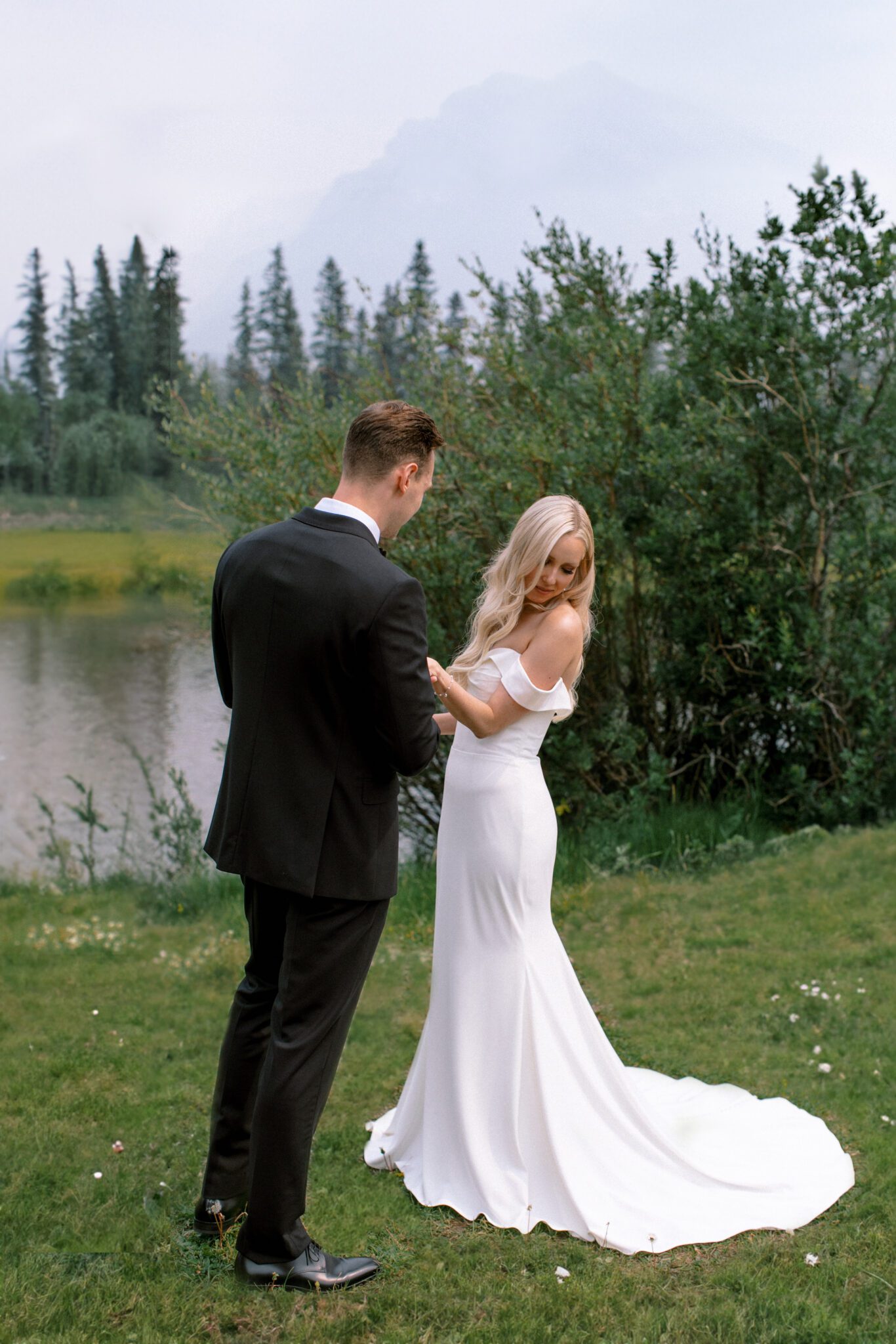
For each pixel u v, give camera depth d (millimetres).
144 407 52000
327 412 7281
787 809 7520
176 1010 4582
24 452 49656
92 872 7422
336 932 2293
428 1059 2951
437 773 7641
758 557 7355
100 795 10258
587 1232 2676
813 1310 2291
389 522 2385
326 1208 2787
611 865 6641
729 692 7645
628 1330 2240
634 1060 3848
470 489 7012
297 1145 2295
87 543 34344
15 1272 2361
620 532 6996
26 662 18047
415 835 7863
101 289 55875
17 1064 3910
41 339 56906
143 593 26359
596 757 7398
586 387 7246
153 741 12438
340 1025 2350
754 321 7078
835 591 7375
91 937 5734
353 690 2227
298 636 2205
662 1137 2900
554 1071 2836
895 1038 3900
